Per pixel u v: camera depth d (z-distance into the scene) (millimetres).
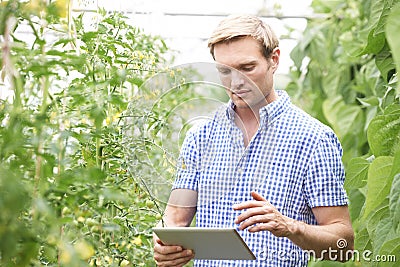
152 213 3062
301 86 6090
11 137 1985
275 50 3205
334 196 3207
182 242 2877
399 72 1694
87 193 2105
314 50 5723
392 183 2914
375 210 3330
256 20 3123
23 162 2000
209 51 2904
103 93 2625
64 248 1819
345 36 5656
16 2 2039
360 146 5379
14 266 1882
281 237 3158
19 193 1821
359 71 5625
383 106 3551
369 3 4328
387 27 1666
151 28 4809
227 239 2709
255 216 2898
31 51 2139
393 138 3139
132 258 2941
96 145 2924
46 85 2338
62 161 2096
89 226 2672
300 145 3221
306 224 3055
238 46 3076
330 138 3266
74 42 2553
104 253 2779
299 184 3217
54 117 2301
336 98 5641
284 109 3281
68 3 2459
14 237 1828
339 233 3152
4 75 2080
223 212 3162
